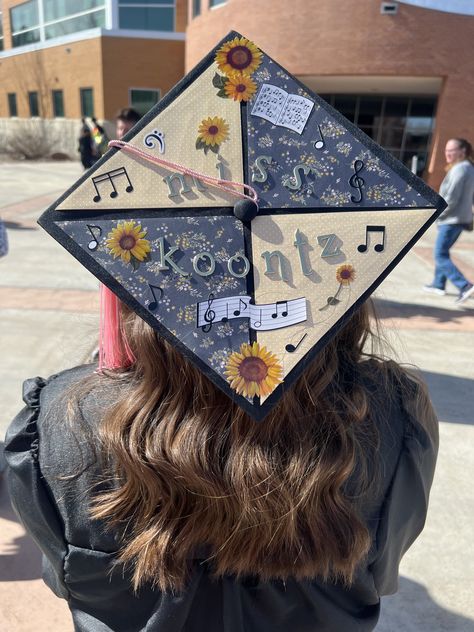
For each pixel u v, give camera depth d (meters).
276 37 14.38
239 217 0.80
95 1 22.98
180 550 0.76
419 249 8.99
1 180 15.81
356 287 0.81
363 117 18.23
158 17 22.45
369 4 13.41
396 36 13.52
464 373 4.30
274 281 0.80
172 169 0.80
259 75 0.83
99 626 0.87
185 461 0.74
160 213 0.80
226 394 0.76
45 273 6.57
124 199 0.80
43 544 0.83
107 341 0.90
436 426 1.01
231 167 0.81
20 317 5.04
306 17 13.89
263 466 0.75
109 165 0.80
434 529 2.57
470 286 6.00
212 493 0.74
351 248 0.81
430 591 2.24
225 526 0.76
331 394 0.83
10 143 25.30
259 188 0.81
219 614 0.82
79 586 0.84
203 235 0.80
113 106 22.91
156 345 0.79
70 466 0.80
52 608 2.08
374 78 14.63
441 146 14.27
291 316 0.80
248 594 0.82
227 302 0.79
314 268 0.81
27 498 0.81
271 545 0.76
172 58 22.88
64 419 0.83
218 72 0.82
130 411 0.78
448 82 13.80
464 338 5.06
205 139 0.81
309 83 16.06
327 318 0.80
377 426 0.87
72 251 0.78
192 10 18.03
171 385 0.79
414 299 6.21
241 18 14.95
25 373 3.97
